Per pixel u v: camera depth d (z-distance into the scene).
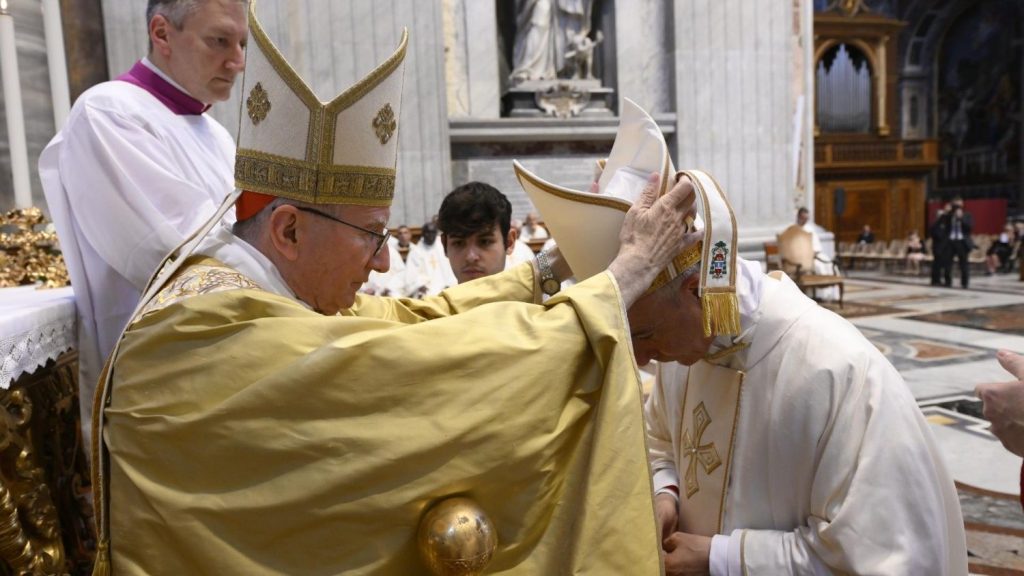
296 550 1.04
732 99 10.45
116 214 1.80
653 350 1.41
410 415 1.05
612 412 1.12
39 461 2.23
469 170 9.88
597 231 1.34
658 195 1.30
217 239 1.24
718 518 1.49
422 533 1.03
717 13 10.32
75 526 2.36
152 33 2.02
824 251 11.58
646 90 10.48
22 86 3.80
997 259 15.23
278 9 8.48
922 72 22.44
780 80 10.65
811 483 1.36
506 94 10.28
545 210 1.41
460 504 1.04
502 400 1.08
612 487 1.10
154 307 1.13
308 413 1.04
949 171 22.94
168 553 1.05
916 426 1.28
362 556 1.05
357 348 1.05
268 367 1.05
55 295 2.12
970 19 21.66
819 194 20.22
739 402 1.44
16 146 2.51
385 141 1.23
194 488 1.04
